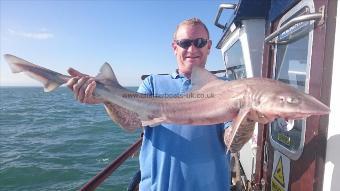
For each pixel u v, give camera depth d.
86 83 3.33
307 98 2.75
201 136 3.29
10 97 98.81
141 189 3.42
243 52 5.64
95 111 47.75
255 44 5.41
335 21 2.90
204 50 3.57
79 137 23.55
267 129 4.73
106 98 3.55
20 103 67.38
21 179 13.78
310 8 3.33
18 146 20.72
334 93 2.87
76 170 14.84
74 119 35.94
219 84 3.33
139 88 3.85
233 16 5.62
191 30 3.52
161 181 3.25
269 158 4.63
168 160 3.27
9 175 14.27
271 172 4.52
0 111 46.91
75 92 3.36
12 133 26.09
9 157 17.62
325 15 2.97
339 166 2.77
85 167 15.36
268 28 5.00
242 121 2.96
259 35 5.40
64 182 13.39
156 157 3.34
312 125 3.17
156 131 3.41
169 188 3.22
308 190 3.24
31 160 16.80
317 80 3.09
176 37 3.63
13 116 39.41
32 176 14.12
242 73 6.08
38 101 76.75
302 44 3.61
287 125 3.88
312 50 3.23
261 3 5.04
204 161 3.25
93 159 16.83
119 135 24.03
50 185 13.08
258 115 2.94
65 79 3.43
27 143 21.64
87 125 30.08
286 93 2.79
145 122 3.39
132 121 3.60
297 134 3.58
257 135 5.08
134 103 3.54
